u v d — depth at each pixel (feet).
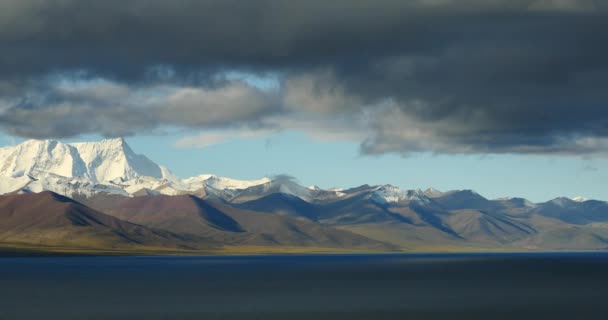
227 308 442.91
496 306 447.42
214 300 490.90
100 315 413.39
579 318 392.06
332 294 530.68
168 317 403.34
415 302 471.21
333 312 420.36
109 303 474.49
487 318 393.29
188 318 399.03
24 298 511.40
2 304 471.62
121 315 412.98
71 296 524.93
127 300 493.77
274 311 426.92
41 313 423.64
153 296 522.47
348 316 402.72
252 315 409.28
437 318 393.50
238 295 526.98
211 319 393.91
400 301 477.77
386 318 395.14
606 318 392.06
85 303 475.31
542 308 435.94
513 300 482.28
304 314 412.57
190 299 498.28
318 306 450.71
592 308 435.12
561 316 399.44
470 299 489.26
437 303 464.24
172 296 521.24
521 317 396.37
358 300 485.15
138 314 416.67
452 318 393.29
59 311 432.66
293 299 494.59
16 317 407.23
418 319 390.42
